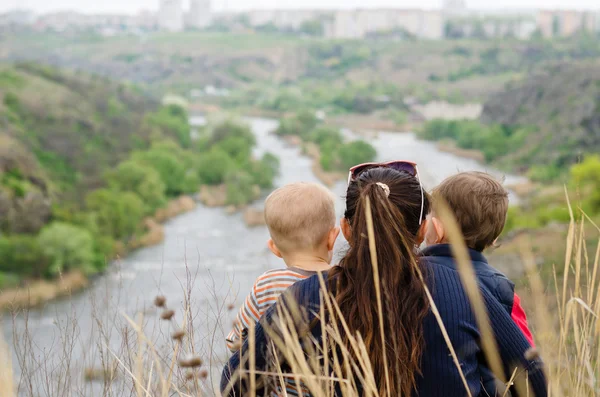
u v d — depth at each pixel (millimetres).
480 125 101188
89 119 73938
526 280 1544
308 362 1217
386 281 1205
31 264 29516
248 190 52000
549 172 67062
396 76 187875
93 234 36250
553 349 1273
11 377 993
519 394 1274
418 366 1228
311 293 1282
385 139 98688
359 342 1059
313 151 78750
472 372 1265
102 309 1750
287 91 152000
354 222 1280
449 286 1276
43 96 76500
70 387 1433
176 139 83375
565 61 106312
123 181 48312
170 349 1520
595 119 81812
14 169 44656
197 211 48156
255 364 1268
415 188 1351
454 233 848
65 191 49375
